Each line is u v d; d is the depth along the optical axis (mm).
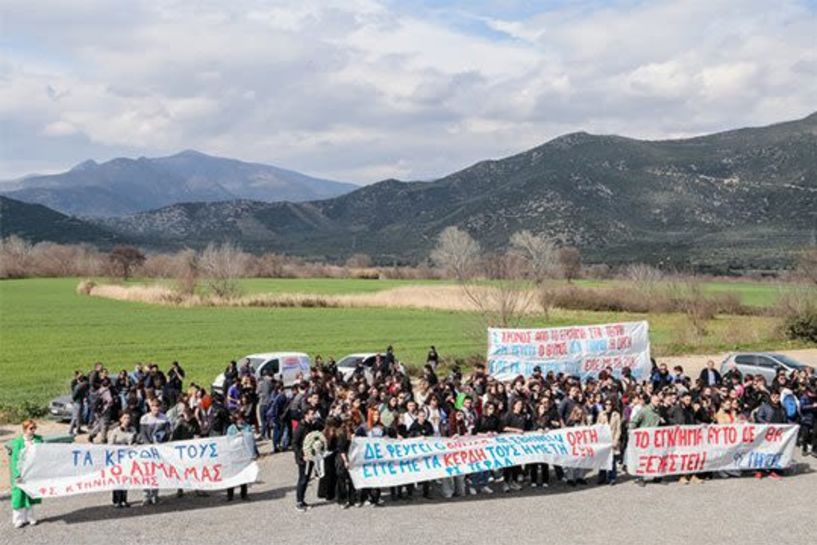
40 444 17016
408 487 19297
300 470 17938
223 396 29719
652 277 87500
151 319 77062
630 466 20125
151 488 17891
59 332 66125
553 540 15484
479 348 54438
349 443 18219
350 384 26250
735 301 74812
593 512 17578
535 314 66500
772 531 16062
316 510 17906
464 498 19031
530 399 22406
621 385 25141
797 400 24578
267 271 167500
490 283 61281
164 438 19438
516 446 19406
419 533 15984
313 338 62375
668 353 52312
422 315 80688
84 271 167375
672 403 21656
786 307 59656
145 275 159125
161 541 15469
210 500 18859
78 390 27609
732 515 17266
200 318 78062
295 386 24375
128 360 50156
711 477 21094
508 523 16703
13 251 168875
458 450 18922
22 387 39281
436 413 20547
